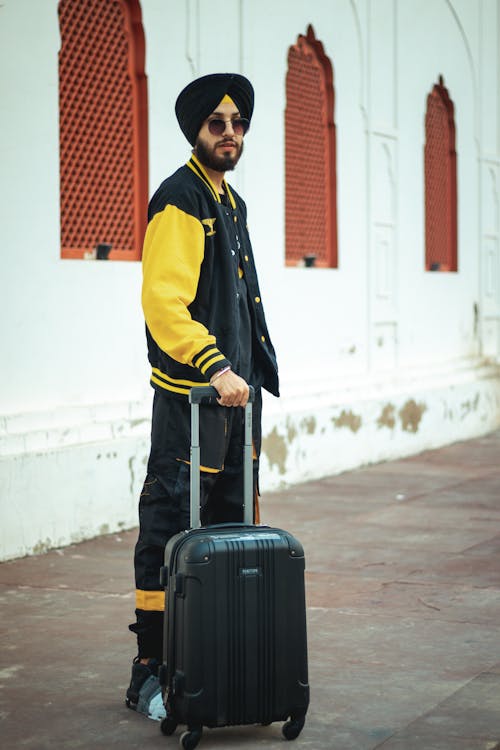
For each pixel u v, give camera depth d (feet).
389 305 37.42
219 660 11.89
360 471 33.76
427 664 15.12
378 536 24.14
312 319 32.89
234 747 12.21
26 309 22.61
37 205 22.85
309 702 13.33
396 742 12.32
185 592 11.88
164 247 12.67
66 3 23.99
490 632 16.74
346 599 18.78
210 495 13.51
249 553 12.00
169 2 26.68
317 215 33.81
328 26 33.60
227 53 28.94
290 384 31.63
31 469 22.02
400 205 38.17
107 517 24.03
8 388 22.20
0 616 17.63
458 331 42.88
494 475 33.14
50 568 21.01
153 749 12.18
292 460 30.89
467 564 21.50
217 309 13.01
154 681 13.28
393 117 37.73
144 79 26.08
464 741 12.34
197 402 12.35
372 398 35.12
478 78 44.68
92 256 25.00
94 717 13.14
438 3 40.91
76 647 15.93
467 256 43.83
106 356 24.75
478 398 42.88
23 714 13.23
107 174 25.40
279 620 12.15
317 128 33.76
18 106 22.35
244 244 13.61
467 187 43.96
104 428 24.18
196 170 13.20
